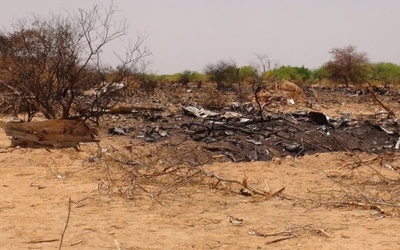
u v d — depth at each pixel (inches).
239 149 520.7
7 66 736.3
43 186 352.5
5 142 557.0
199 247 229.3
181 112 855.7
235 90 1610.5
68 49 685.9
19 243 234.2
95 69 850.8
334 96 1579.7
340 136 581.0
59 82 676.1
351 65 2311.8
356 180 380.5
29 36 709.3
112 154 445.1
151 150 477.4
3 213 285.3
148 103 1098.1
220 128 606.5
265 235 245.6
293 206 303.9
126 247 228.5
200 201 313.1
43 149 493.4
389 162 452.4
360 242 233.9
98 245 231.6
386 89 1956.2
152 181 358.0
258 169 422.6
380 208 293.4
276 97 1141.1
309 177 393.4
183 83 2240.4
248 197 325.7
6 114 763.4
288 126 631.8
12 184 361.4
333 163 450.3
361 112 1042.7
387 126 666.2
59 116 697.6
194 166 372.5
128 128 638.5
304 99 1213.1
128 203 306.5
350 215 282.5
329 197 324.8
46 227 258.2
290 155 510.3
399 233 247.9
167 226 261.3
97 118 667.4
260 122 667.4
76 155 468.8
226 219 274.2
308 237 242.4
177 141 552.1
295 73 2546.8
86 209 293.4
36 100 652.1
